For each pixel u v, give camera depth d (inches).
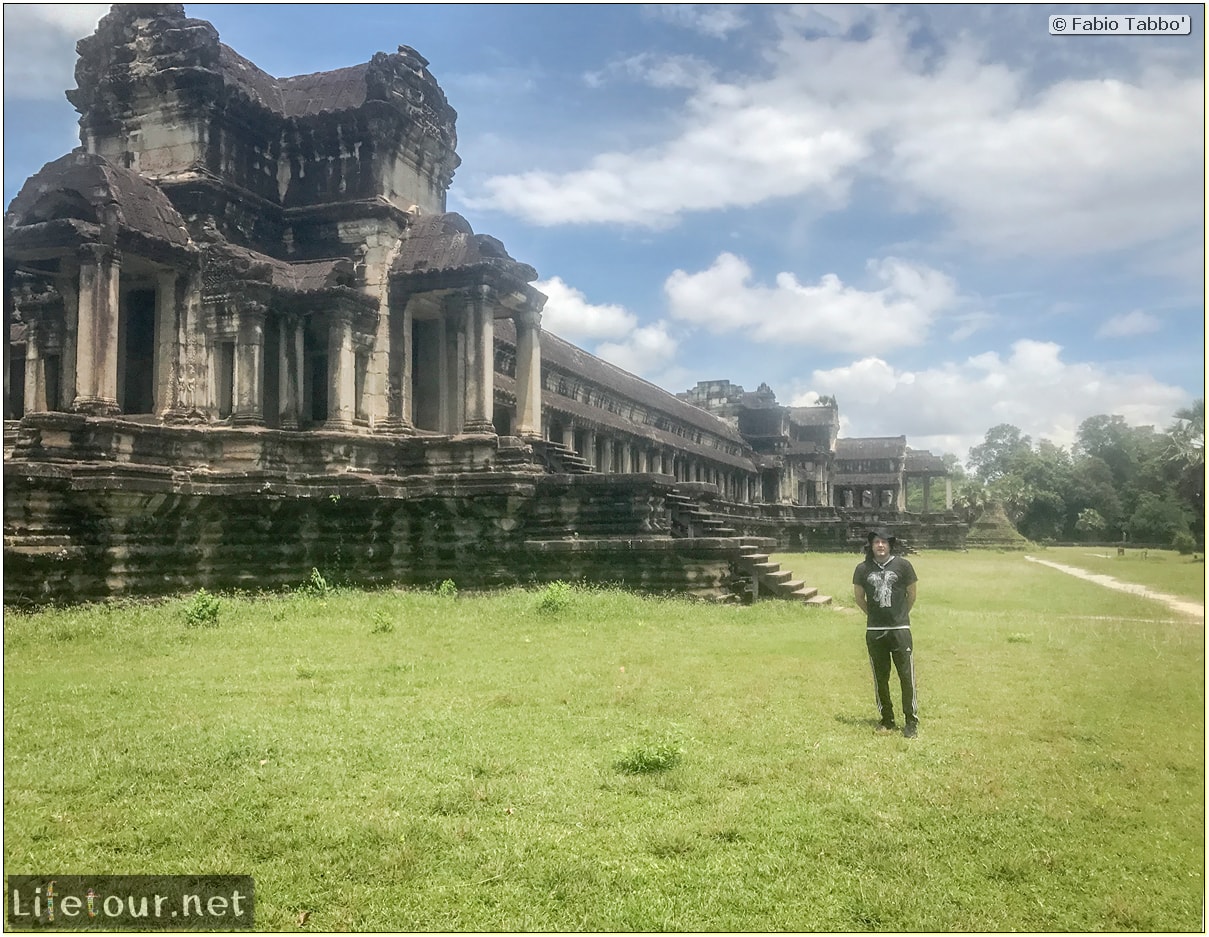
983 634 625.6
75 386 752.3
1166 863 212.8
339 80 932.6
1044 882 202.7
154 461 725.3
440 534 820.0
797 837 223.6
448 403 907.4
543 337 1710.1
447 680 411.8
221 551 756.6
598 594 723.4
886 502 3671.3
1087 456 3646.7
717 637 566.9
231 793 251.4
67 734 310.2
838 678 425.1
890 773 272.4
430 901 192.2
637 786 259.6
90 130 863.1
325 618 618.5
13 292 850.8
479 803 244.8
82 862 208.2
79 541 649.0
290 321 808.3
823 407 3358.8
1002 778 268.8
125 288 835.4
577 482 807.7
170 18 837.8
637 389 2158.0
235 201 833.5
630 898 193.5
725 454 2635.3
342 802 244.5
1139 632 636.7
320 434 781.3
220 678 414.0
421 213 930.7
